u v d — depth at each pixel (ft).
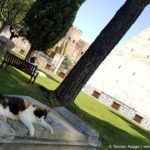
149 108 148.15
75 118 28.25
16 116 17.75
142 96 152.56
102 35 42.04
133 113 148.05
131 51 162.50
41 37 82.84
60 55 191.31
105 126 50.26
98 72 160.86
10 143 16.83
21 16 109.91
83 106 65.57
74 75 42.75
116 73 160.56
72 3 82.53
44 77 83.92
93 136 27.73
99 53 41.86
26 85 45.85
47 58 187.83
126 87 157.17
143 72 156.76
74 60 251.19
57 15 81.66
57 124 22.84
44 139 20.34
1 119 17.02
